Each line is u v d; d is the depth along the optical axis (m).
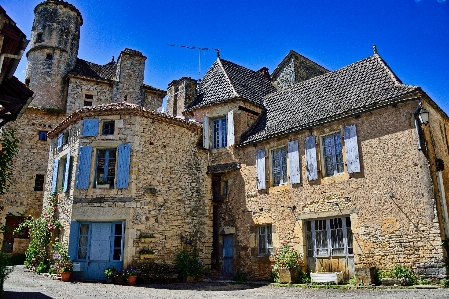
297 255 12.10
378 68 12.84
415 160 10.31
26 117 19.16
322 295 9.09
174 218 13.22
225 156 14.95
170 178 13.53
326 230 11.88
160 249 12.55
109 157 13.09
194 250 13.41
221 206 14.88
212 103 15.59
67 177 13.37
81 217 12.33
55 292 9.21
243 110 15.13
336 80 13.97
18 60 7.95
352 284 10.52
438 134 11.77
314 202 12.12
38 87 20.11
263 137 13.76
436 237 9.62
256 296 9.13
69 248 12.07
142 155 13.02
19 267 14.90
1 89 8.65
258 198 13.70
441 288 8.98
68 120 13.95
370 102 11.41
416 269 9.80
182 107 17.39
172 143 13.97
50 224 13.48
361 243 10.86
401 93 10.84
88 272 11.98
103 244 12.19
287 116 14.14
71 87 20.27
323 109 12.92
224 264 14.27
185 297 8.93
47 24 21.20
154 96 22.30
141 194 12.62
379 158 10.98
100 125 13.23
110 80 21.03
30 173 18.67
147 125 13.45
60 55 20.92
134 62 21.94
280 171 13.48
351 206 11.26
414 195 10.16
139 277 11.63
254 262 13.23
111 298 8.58
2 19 7.36
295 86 15.56
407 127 10.63
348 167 11.50
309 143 12.59
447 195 11.08
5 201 17.89
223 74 16.91
